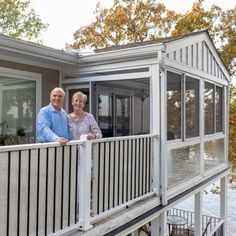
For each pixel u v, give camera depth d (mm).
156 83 4539
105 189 3426
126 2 15711
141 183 4168
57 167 2746
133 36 15289
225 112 8203
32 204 2514
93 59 5168
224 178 8352
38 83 5465
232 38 13500
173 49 4781
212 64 6945
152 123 4570
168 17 14859
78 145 2979
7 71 4898
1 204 2264
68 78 5863
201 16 13500
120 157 3697
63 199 2826
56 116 3121
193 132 5855
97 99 5930
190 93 5699
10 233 2336
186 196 5355
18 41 4246
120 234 3525
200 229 6359
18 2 20609
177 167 5129
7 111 4949
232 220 12164
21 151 2395
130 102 7152
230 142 12805
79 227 3023
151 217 4176
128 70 5051
